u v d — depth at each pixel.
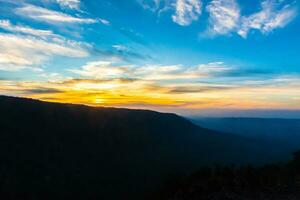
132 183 79.38
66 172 77.12
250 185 11.77
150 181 79.62
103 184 76.94
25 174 70.44
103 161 89.25
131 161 93.62
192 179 14.83
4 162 71.75
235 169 13.94
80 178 76.81
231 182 12.23
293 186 11.35
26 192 64.19
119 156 95.56
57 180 72.62
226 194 11.02
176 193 13.98
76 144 94.25
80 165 83.69
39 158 79.19
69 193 69.62
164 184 17.58
